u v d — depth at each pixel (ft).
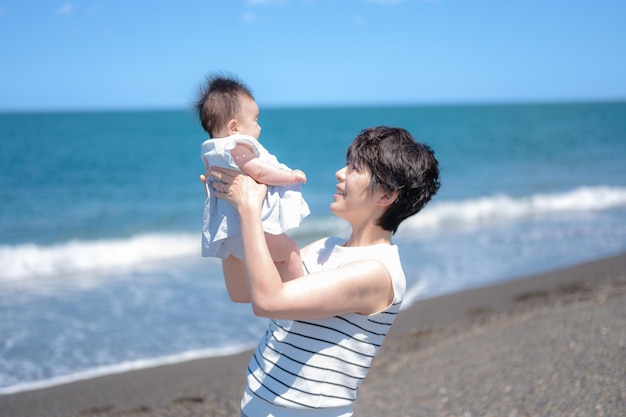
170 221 56.03
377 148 6.46
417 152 6.54
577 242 45.06
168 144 148.15
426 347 23.43
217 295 31.17
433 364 20.51
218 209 6.99
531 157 117.39
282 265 6.89
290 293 5.82
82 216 58.08
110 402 19.04
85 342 24.30
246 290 7.26
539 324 22.75
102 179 85.87
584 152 126.21
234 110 8.07
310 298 5.85
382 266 6.24
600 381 16.07
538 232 49.19
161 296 30.96
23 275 35.88
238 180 6.48
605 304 25.53
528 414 15.08
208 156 6.86
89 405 18.81
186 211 61.57
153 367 21.94
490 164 105.91
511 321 25.98
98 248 43.27
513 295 31.04
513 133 181.16
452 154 124.06
